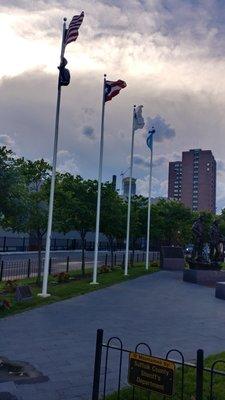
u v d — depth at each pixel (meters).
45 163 20.77
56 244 52.62
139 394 6.42
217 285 18.27
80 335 10.75
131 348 9.70
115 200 25.92
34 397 6.58
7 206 14.61
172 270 29.75
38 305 14.59
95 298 16.66
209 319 13.41
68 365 8.25
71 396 6.65
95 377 5.88
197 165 117.38
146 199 34.59
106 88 21.16
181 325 12.40
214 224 25.48
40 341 10.03
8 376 7.54
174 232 42.62
